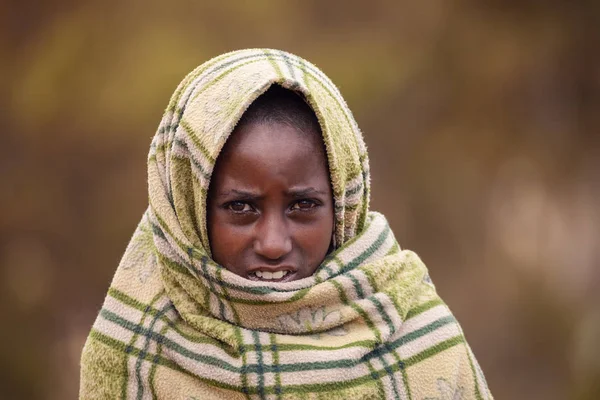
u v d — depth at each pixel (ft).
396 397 8.96
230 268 8.95
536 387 40.14
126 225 41.42
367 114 44.09
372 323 9.12
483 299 43.50
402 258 9.52
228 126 8.61
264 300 8.85
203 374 8.91
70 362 39.19
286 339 8.95
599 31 45.34
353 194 9.32
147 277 9.55
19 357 38.37
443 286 43.60
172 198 9.37
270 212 8.76
